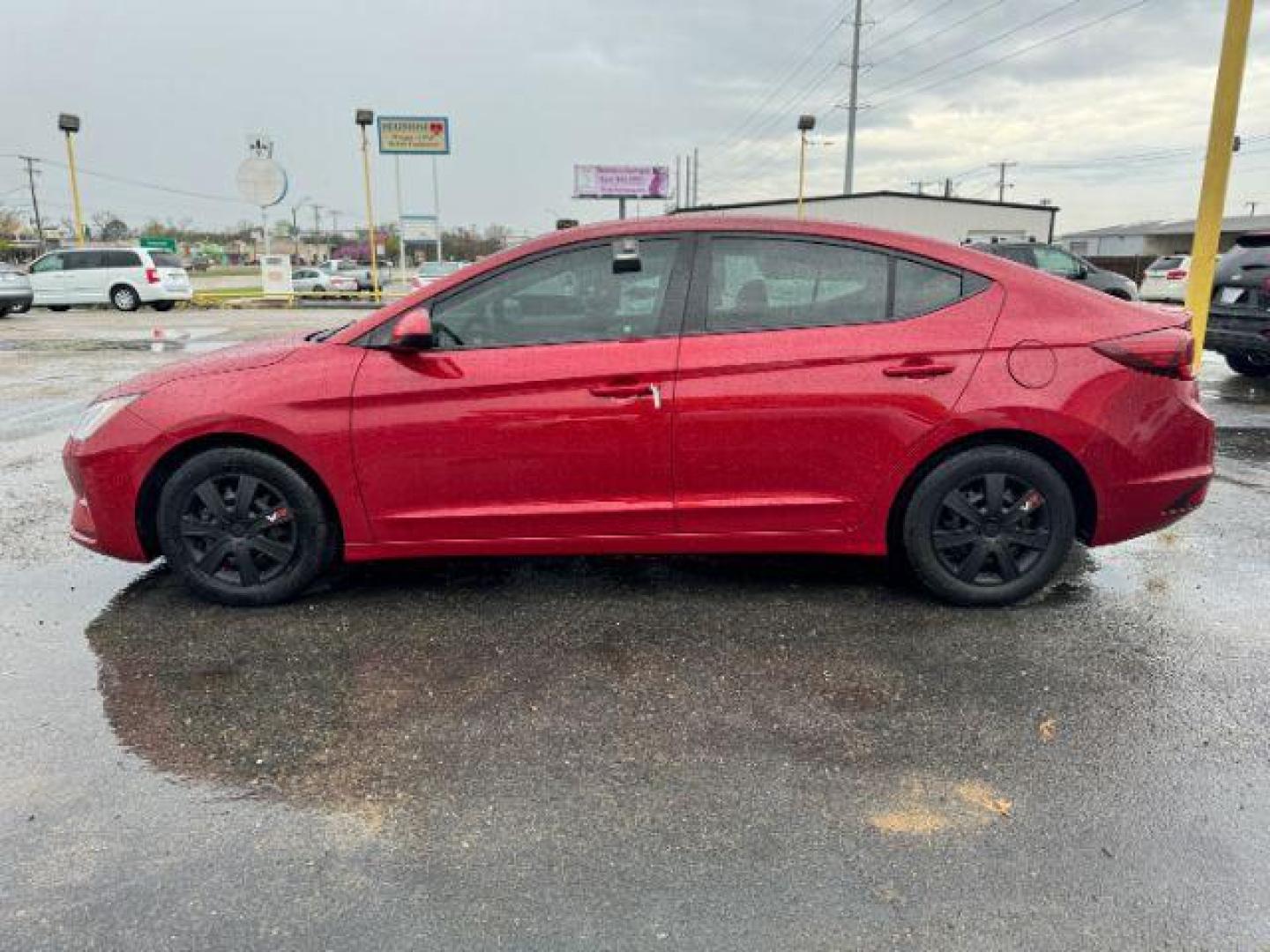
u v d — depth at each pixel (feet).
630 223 11.40
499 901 6.53
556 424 10.95
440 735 8.78
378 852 7.07
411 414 10.99
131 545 11.63
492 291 11.13
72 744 8.57
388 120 114.83
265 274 85.35
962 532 11.43
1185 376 11.28
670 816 7.51
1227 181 22.36
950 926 6.26
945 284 11.17
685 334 11.00
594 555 13.80
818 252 11.17
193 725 8.95
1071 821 7.40
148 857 6.98
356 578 12.93
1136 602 11.93
